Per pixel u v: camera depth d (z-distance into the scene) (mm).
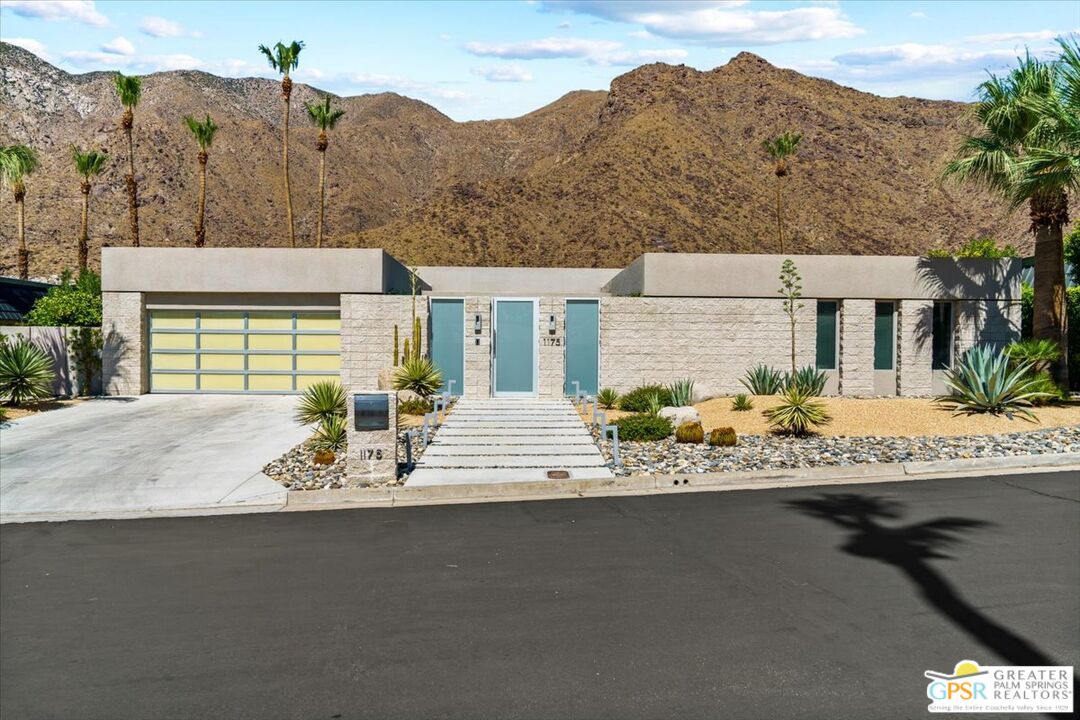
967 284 22344
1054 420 15625
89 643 6109
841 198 116875
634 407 18984
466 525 9672
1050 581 7168
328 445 14766
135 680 5449
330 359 23234
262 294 23266
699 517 9828
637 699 5055
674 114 133875
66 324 25062
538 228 100000
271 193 148000
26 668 5672
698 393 20250
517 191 107062
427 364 20078
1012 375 16281
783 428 15750
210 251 22953
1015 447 13383
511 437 15688
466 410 18953
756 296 22188
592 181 109250
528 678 5375
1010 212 19703
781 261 22266
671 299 21562
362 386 21688
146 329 23359
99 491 11945
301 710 4980
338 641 6062
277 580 7594
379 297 21688
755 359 21719
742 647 5832
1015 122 18609
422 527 9617
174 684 5383
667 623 6320
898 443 14203
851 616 6410
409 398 19250
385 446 11891
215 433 16938
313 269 22828
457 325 21734
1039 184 17281
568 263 92875
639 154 116250
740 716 4828
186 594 7230
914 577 7340
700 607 6660
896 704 4961
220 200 135875
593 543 8711
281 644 6020
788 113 143250
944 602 6684
